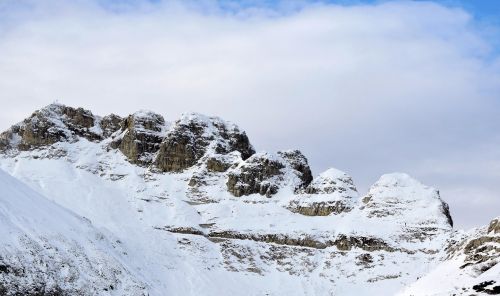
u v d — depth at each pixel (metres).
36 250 155.38
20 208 167.62
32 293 146.62
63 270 157.12
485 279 166.00
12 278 146.12
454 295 166.38
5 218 158.62
